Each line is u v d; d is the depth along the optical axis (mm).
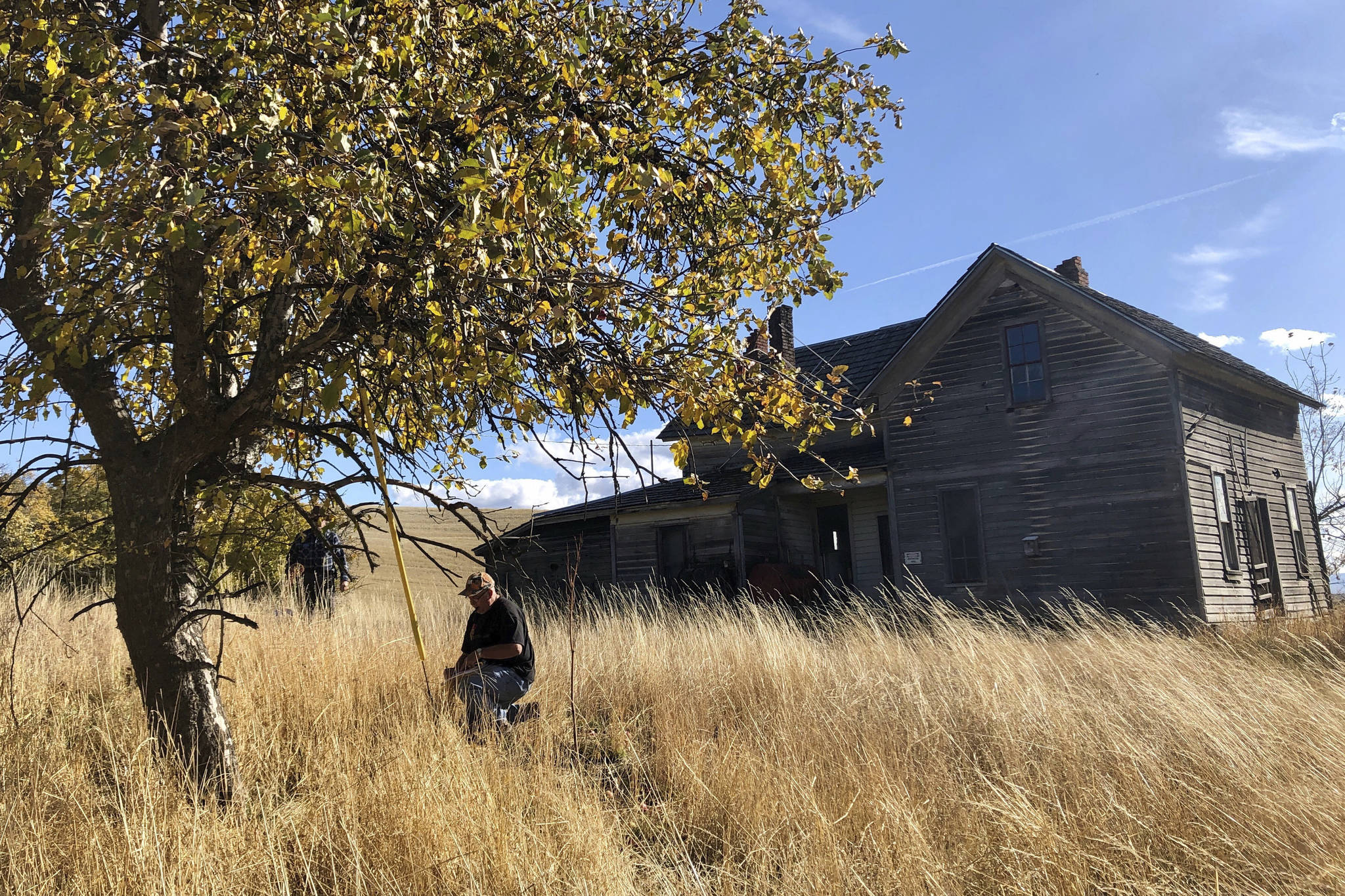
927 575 19031
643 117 4723
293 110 3799
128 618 4566
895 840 4180
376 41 3633
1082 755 5344
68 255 3871
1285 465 22047
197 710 4582
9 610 7883
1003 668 7375
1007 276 18875
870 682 7445
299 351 4230
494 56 4434
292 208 3354
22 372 4062
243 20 3645
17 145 3387
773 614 13023
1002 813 4336
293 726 5836
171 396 5383
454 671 6320
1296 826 4254
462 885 3672
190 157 3455
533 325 4023
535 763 5168
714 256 4875
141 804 3971
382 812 4129
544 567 24203
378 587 30328
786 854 4227
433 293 3807
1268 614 17391
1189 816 4512
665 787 5477
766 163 4945
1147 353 17172
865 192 4840
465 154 4121
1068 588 17375
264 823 3871
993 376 18859
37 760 4645
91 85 3406
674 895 3842
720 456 23141
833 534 24188
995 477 18547
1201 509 16891
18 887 3395
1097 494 17344
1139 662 7371
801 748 5766
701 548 21594
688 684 7820
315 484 4699
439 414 5223
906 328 24172
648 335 4520
